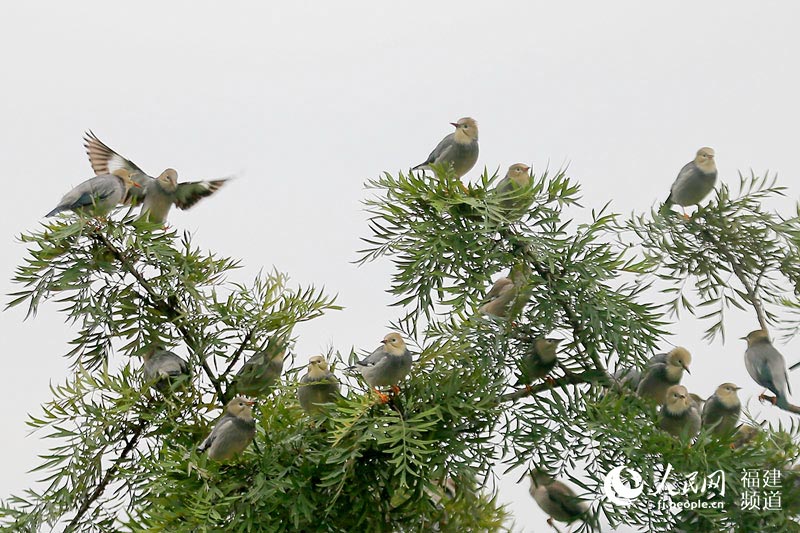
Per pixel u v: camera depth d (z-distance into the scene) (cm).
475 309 1312
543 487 1398
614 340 1308
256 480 1274
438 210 1280
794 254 1452
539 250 1289
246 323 1494
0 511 1400
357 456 1265
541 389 1333
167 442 1394
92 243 1435
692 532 1253
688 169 1564
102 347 1457
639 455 1242
